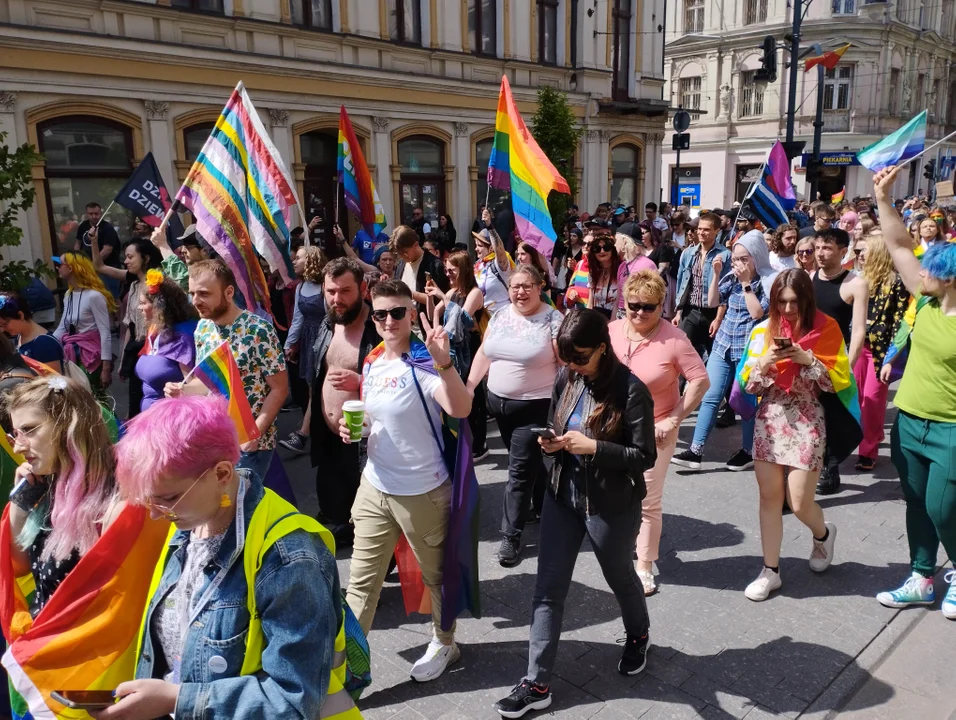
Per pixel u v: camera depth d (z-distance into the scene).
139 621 2.06
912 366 3.69
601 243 5.70
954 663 3.44
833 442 4.06
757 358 4.04
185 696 1.66
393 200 15.59
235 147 5.10
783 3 31.67
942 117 39.25
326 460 4.37
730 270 6.34
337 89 14.09
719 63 33.41
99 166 11.29
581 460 2.98
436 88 15.95
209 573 1.75
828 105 32.28
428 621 3.83
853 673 3.33
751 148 33.38
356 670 2.02
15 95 10.18
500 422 4.47
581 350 2.87
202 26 12.10
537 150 6.45
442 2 15.91
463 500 3.15
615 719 3.05
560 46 19.00
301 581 1.69
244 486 1.77
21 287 5.37
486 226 6.79
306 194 14.49
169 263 5.44
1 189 5.12
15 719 2.23
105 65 10.94
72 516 2.23
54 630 2.02
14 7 10.13
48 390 2.24
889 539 4.61
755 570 4.27
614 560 3.08
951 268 3.38
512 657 3.49
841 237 5.21
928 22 35.88
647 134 22.03
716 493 5.39
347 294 3.86
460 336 5.50
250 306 5.22
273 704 1.63
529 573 4.30
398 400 3.10
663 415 3.91
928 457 3.63
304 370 6.57
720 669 3.37
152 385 4.11
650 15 21.47
